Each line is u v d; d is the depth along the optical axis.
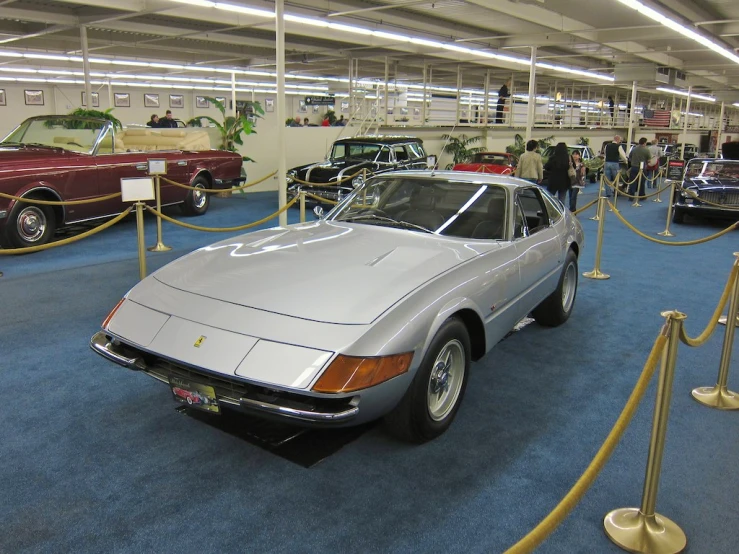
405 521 2.52
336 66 25.94
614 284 6.78
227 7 11.17
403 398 2.90
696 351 4.68
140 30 15.85
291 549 2.33
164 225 10.06
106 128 8.77
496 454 3.08
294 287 2.99
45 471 2.83
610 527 2.50
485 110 25.14
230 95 34.03
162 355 2.74
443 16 15.41
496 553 2.34
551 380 4.06
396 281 3.03
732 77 28.34
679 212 11.45
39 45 18.81
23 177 7.34
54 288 6.02
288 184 12.16
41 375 3.93
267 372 2.51
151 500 2.63
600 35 15.86
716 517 2.62
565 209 5.36
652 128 33.03
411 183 4.39
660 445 2.40
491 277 3.44
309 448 3.08
